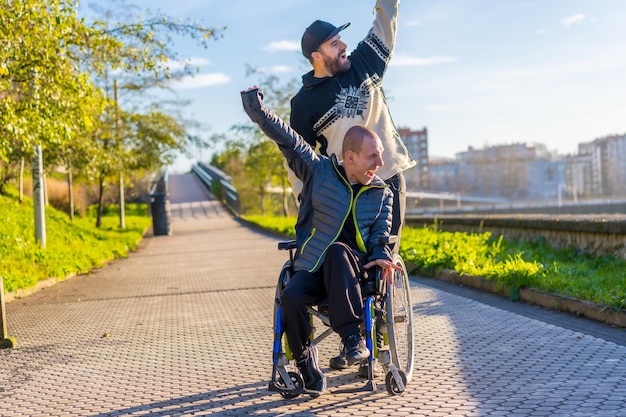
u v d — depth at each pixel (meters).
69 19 10.30
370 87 5.21
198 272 14.07
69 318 8.57
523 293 7.90
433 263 10.86
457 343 5.86
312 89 5.20
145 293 10.87
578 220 11.14
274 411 4.25
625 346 5.32
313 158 4.46
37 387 5.23
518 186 199.38
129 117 28.28
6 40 9.28
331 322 4.16
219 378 5.18
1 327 6.82
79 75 11.15
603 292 6.98
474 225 15.87
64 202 35.12
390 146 5.26
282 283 4.46
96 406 4.59
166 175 63.72
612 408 3.82
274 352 4.27
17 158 18.39
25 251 13.95
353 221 4.40
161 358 6.02
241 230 31.66
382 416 3.99
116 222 36.97
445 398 4.27
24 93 10.85
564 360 5.02
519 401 4.09
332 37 5.11
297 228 4.54
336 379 4.97
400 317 4.52
